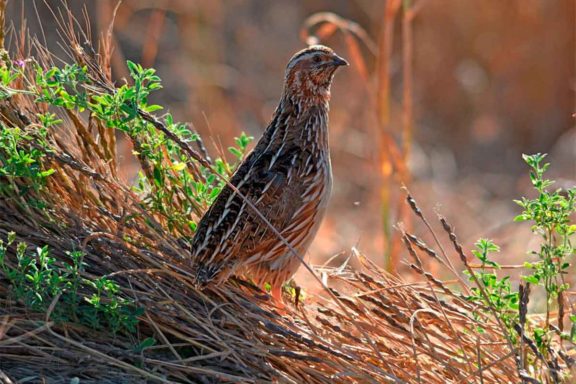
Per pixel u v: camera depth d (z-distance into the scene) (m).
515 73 22.58
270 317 9.85
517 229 17.61
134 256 9.98
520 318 9.17
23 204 9.82
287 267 10.41
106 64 10.84
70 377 8.84
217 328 9.54
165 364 9.08
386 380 9.23
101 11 17.78
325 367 9.47
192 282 9.95
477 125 22.53
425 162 21.14
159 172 10.23
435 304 10.30
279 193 10.11
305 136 10.54
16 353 9.02
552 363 9.16
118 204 10.47
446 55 23.06
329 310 10.28
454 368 9.39
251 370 9.28
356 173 20.73
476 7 22.75
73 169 10.23
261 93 22.83
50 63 11.14
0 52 10.12
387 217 14.85
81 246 9.62
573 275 11.95
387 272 11.56
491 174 21.48
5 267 9.41
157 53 22.66
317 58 10.63
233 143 20.20
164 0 21.67
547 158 21.77
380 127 15.36
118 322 9.09
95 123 10.88
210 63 21.30
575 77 22.22
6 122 10.13
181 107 21.56
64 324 9.12
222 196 10.03
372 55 23.66
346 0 24.48
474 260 15.86
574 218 15.55
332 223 18.98
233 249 9.91
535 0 22.25
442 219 9.88
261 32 23.80
